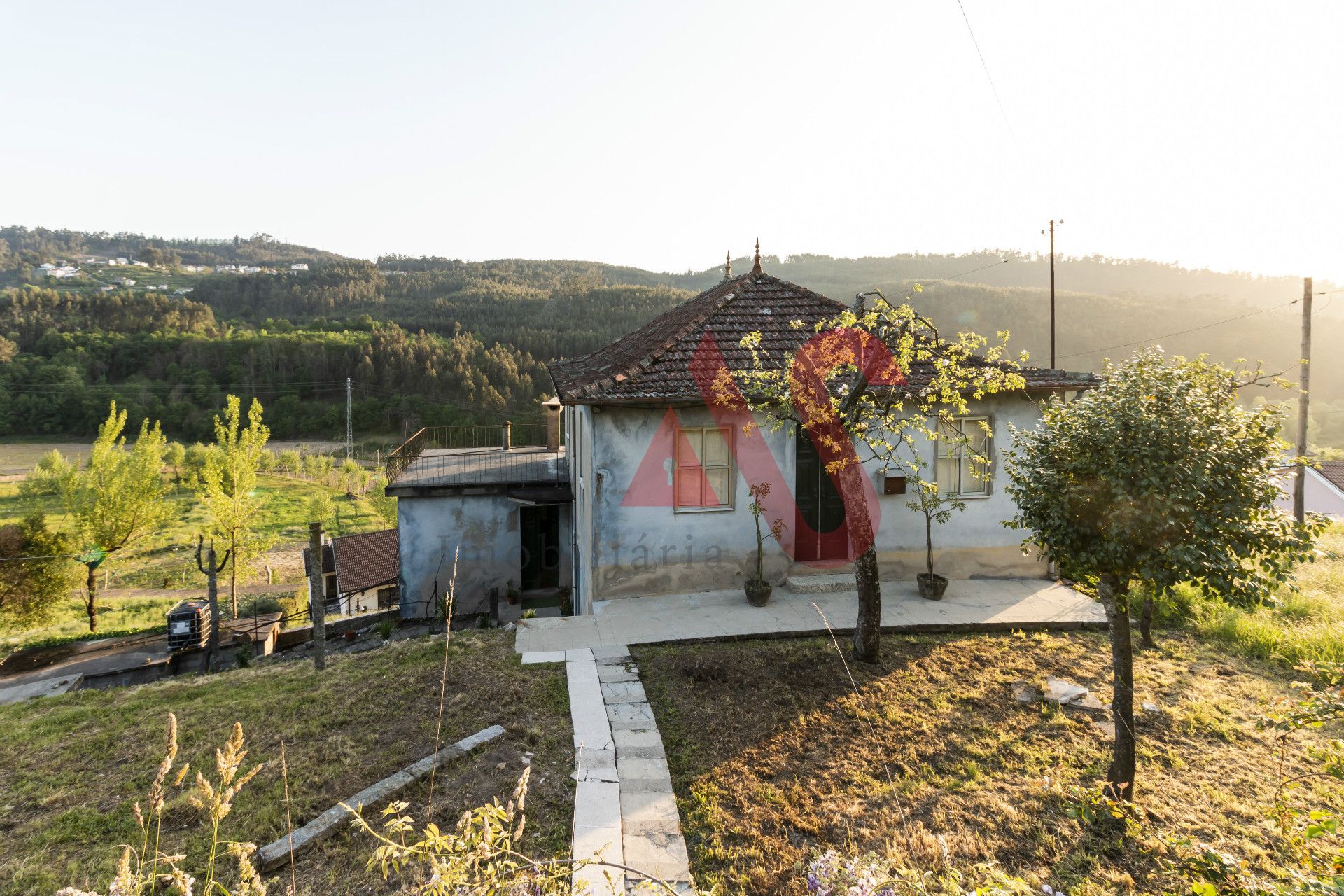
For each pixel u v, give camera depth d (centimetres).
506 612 1312
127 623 2555
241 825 480
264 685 764
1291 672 735
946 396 748
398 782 513
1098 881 415
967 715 630
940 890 363
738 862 431
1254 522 454
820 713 632
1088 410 503
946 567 1050
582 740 579
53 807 522
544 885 272
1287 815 352
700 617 877
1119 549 468
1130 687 496
